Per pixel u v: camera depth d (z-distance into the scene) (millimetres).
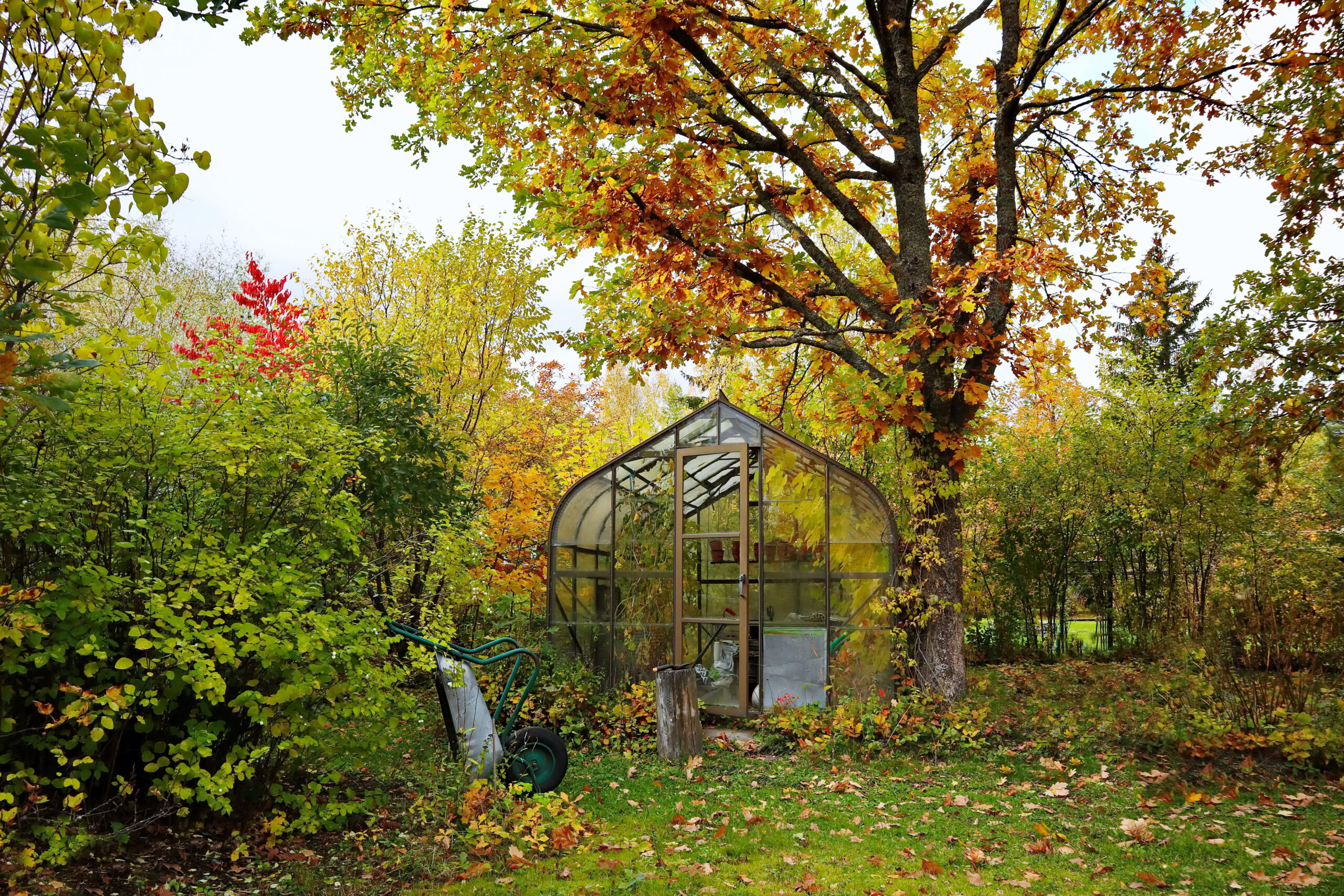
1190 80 9531
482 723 5941
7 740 4160
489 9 7430
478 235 12258
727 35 8742
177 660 4172
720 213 8531
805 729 8352
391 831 5195
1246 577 10094
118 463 4480
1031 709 8859
